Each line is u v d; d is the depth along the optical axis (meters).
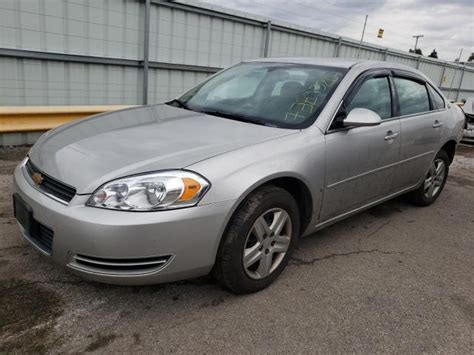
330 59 3.71
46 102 6.26
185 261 2.24
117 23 6.68
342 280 2.93
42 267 2.76
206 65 8.15
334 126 3.00
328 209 3.09
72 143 2.60
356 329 2.40
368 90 3.42
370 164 3.35
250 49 8.87
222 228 2.30
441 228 4.09
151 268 2.19
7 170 4.75
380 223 4.08
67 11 6.09
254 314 2.46
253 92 3.40
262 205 2.48
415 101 4.08
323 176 2.89
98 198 2.12
